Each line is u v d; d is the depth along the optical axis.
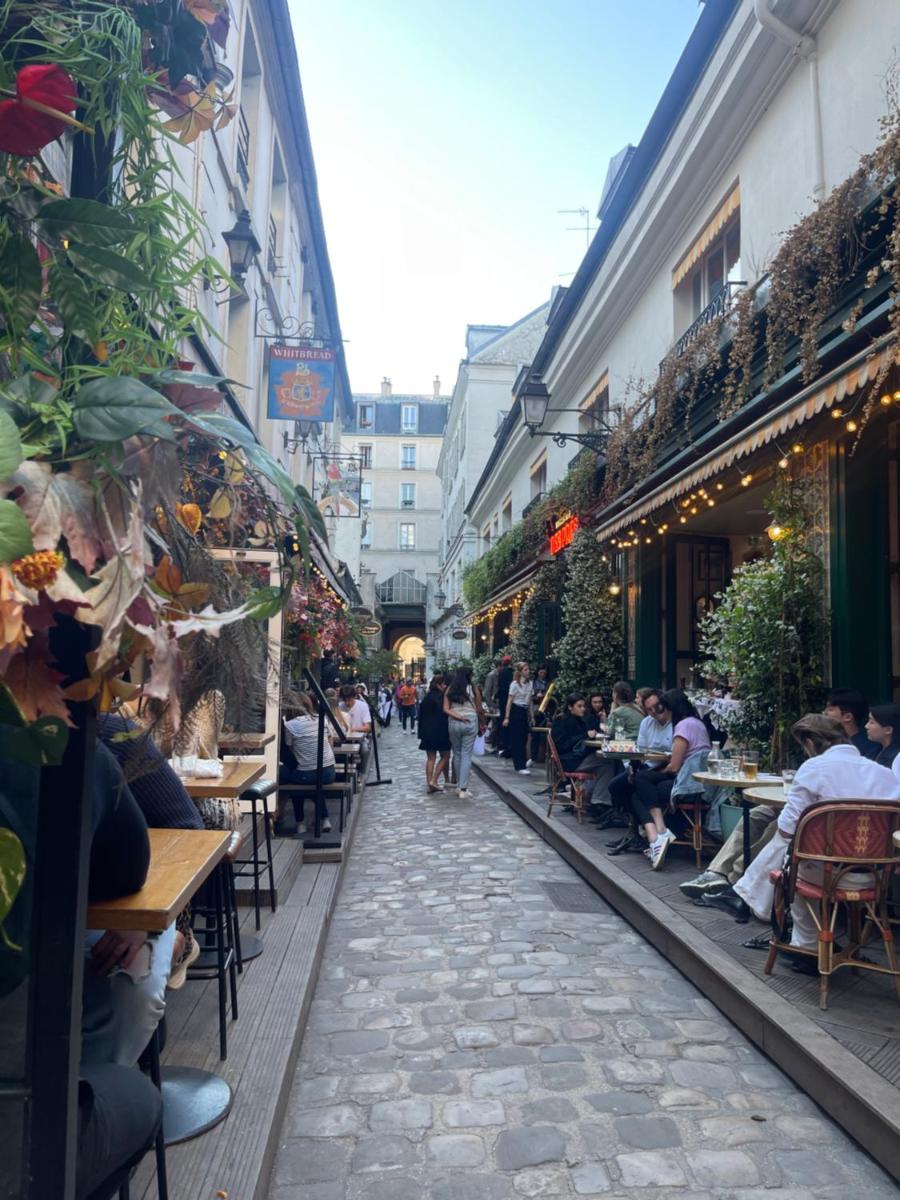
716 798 6.71
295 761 7.83
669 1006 4.25
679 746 6.73
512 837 8.89
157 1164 2.16
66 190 1.90
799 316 5.98
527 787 11.58
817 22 7.11
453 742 12.01
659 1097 3.30
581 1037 3.87
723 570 11.52
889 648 6.18
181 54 1.70
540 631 16.53
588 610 12.34
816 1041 3.36
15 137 1.25
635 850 7.16
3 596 0.93
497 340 35.62
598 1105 3.24
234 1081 3.07
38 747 1.16
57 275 1.36
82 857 1.47
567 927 5.66
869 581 6.20
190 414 1.41
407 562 61.34
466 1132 3.05
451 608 36.44
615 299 12.78
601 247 12.56
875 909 3.94
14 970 1.46
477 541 34.75
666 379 8.72
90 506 1.16
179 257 1.60
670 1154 2.89
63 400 1.24
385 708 30.91
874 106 6.38
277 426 13.87
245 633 1.82
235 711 1.84
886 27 6.25
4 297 1.30
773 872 4.24
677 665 11.20
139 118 1.54
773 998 3.83
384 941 5.37
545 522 14.96
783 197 7.77
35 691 1.12
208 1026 3.56
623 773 7.90
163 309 1.61
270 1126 2.76
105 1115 1.72
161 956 2.42
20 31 1.37
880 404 5.34
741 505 9.41
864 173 5.35
